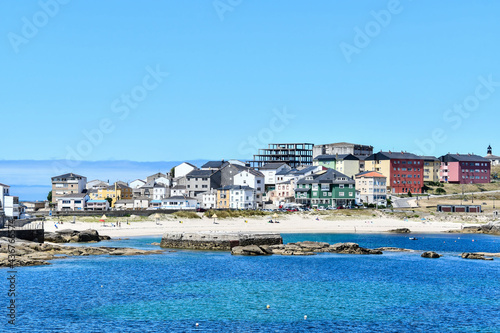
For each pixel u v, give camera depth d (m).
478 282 94.31
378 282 94.00
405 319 72.88
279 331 67.88
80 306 76.94
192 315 73.75
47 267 101.81
